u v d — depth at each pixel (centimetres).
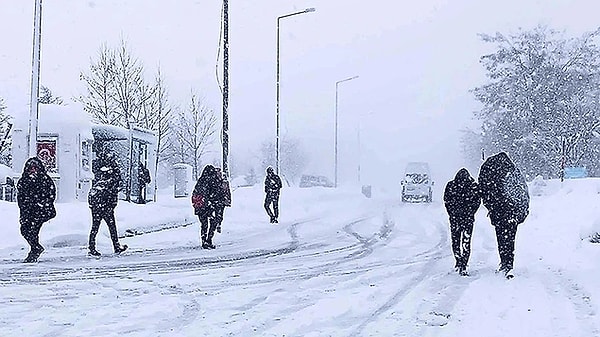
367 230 2127
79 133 2395
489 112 5169
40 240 1605
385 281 1090
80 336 711
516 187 1124
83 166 2466
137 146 2909
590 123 4866
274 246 1669
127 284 1059
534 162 4956
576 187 2908
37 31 1953
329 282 1081
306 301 918
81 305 884
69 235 1669
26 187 1328
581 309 845
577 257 1283
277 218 2423
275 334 727
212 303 902
